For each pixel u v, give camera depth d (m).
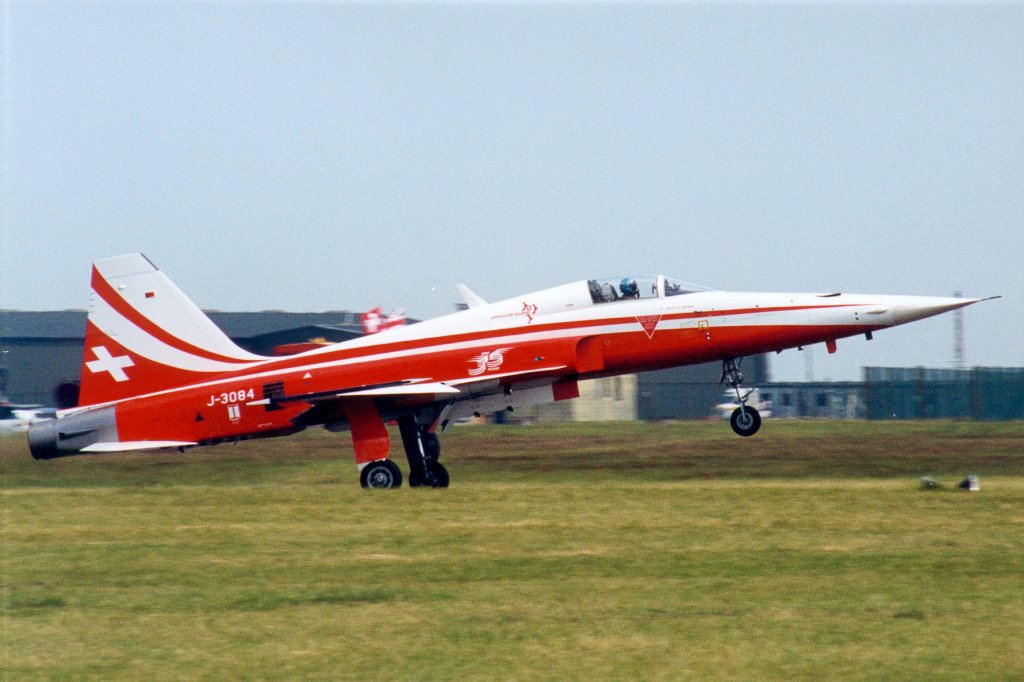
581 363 73.06
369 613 30.98
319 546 41.62
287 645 28.20
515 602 31.86
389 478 69.94
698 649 27.39
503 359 72.81
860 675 25.55
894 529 43.75
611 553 39.09
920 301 73.94
